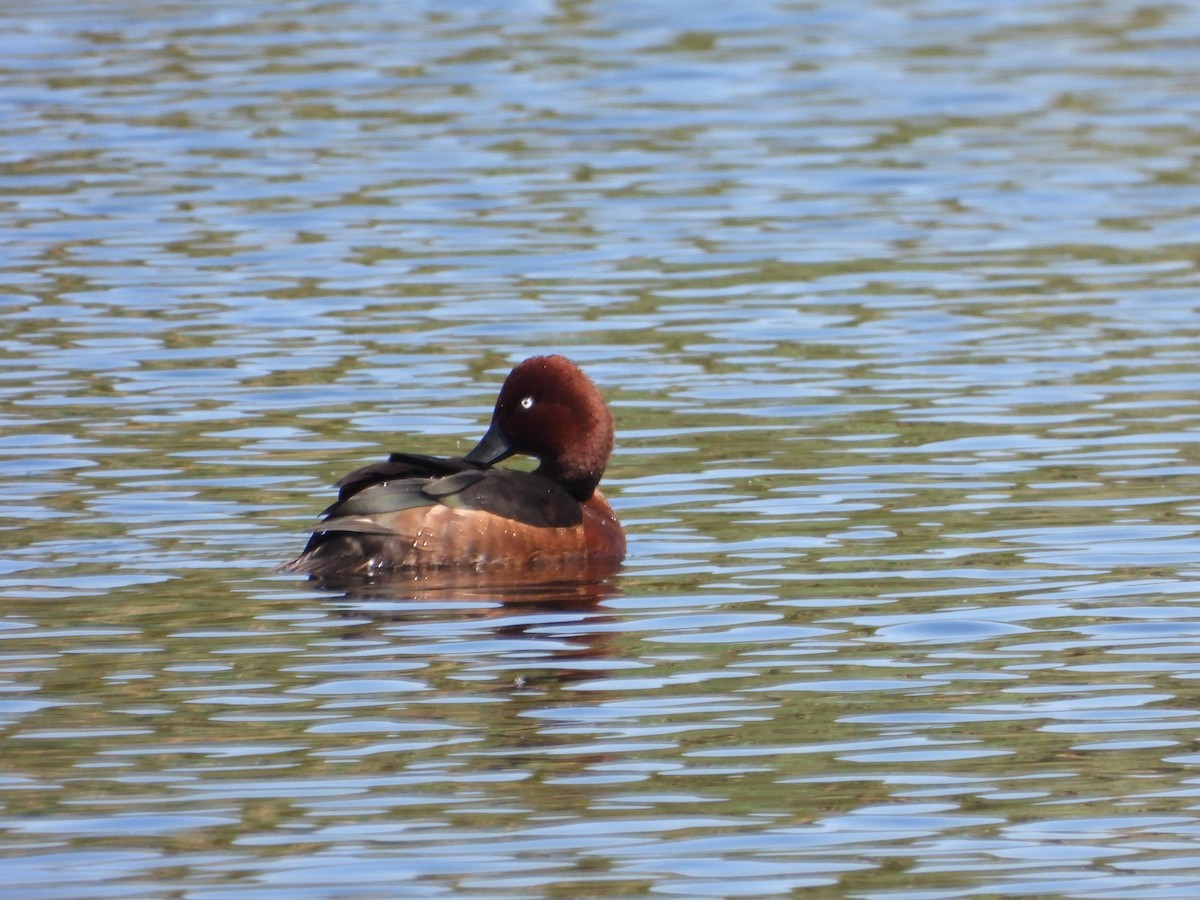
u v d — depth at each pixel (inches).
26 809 363.9
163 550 519.8
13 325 758.5
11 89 1157.7
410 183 983.6
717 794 370.6
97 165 1007.6
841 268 848.9
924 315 779.4
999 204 954.7
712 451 617.9
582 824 358.3
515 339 746.8
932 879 337.7
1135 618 468.1
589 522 523.8
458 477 514.0
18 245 872.9
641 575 506.0
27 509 553.6
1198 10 1430.9
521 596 486.9
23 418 645.3
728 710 411.8
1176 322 764.0
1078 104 1158.3
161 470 592.4
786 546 526.9
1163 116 1125.1
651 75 1219.9
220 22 1354.6
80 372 699.4
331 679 427.8
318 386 686.5
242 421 645.3
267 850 347.9
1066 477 585.6
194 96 1149.1
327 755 388.2
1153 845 349.7
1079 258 862.5
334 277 832.3
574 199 958.4
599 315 780.0
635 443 628.4
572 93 1173.7
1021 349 731.4
